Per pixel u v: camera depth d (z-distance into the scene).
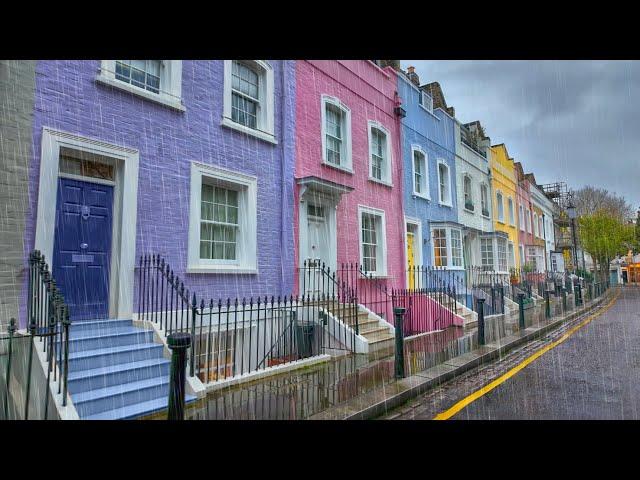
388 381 6.09
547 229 33.97
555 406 5.19
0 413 4.63
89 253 5.97
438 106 17.11
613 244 41.25
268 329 8.27
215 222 7.80
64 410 4.20
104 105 6.17
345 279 10.64
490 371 7.20
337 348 8.21
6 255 5.07
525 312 16.30
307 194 9.62
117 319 6.06
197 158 7.39
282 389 5.78
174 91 7.09
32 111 5.41
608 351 8.87
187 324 6.00
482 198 20.59
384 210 12.58
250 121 8.79
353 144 11.59
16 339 4.84
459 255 15.87
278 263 8.82
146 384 5.11
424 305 11.90
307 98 10.07
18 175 5.24
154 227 6.64
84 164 6.09
